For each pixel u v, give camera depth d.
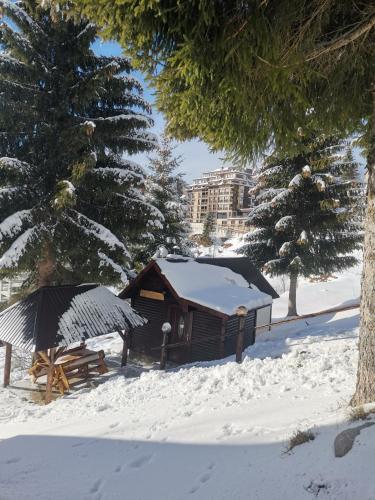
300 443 4.01
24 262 12.30
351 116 5.91
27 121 12.96
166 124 5.95
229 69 4.12
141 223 14.73
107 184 13.50
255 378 7.48
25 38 12.81
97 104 14.75
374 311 4.32
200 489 3.81
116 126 13.50
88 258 13.91
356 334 11.18
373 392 4.26
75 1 4.07
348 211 19.31
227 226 87.06
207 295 14.59
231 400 6.58
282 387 6.69
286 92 4.61
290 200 19.88
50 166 13.46
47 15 13.17
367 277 4.41
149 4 3.39
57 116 13.04
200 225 90.94
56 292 12.27
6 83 12.20
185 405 6.84
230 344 14.45
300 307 24.03
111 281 13.85
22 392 11.86
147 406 7.33
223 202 102.88
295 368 7.78
